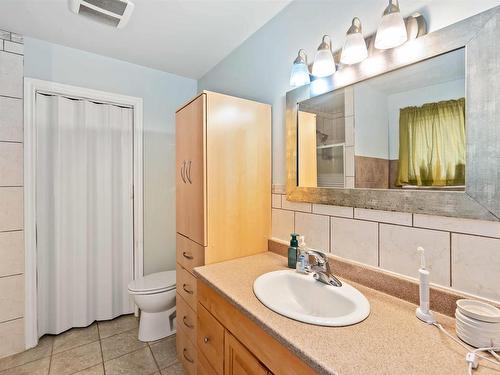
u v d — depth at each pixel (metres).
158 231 2.41
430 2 0.91
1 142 1.71
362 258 1.13
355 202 1.13
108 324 2.15
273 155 1.63
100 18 1.61
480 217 0.78
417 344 0.70
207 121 1.40
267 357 0.82
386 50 1.01
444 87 0.87
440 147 0.88
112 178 2.22
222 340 1.06
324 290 1.06
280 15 1.55
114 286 2.23
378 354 0.66
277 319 0.83
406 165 0.97
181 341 1.68
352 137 1.15
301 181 1.40
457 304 0.75
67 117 2.01
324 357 0.65
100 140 2.15
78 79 2.02
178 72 2.44
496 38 0.75
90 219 2.12
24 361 1.69
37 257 1.90
